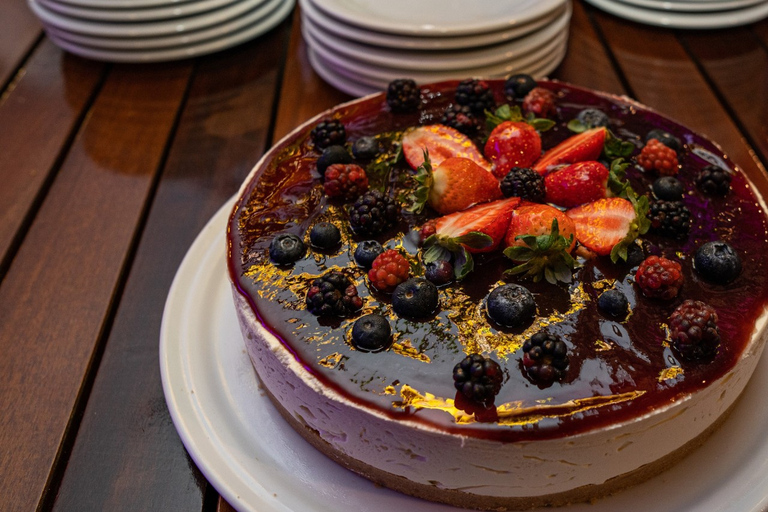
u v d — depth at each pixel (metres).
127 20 0.64
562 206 0.43
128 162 0.59
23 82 0.67
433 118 0.50
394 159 0.47
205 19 0.65
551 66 0.63
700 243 0.42
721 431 0.41
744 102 0.62
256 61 0.68
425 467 0.38
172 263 0.52
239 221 0.44
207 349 0.46
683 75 0.64
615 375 0.37
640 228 0.41
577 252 0.41
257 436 0.42
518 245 0.41
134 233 0.53
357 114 0.51
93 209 0.55
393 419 0.36
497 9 0.61
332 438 0.39
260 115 0.63
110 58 0.67
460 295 0.40
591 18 0.72
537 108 0.49
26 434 0.43
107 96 0.65
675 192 0.44
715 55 0.67
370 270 0.40
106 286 0.50
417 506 0.39
